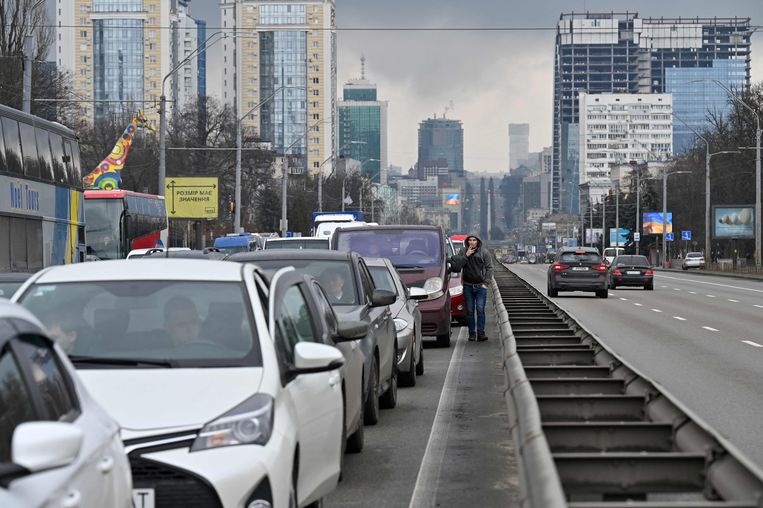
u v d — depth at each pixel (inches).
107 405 624.7
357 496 864.9
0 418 409.4
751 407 1288.1
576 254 4296.3
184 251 3248.0
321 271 1301.7
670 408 680.4
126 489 499.8
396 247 2176.4
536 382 885.8
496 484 911.0
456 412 1326.3
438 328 2140.7
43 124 2544.3
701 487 547.5
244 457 601.9
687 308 3521.2
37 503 381.1
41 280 765.3
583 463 553.9
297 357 707.4
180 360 678.5
